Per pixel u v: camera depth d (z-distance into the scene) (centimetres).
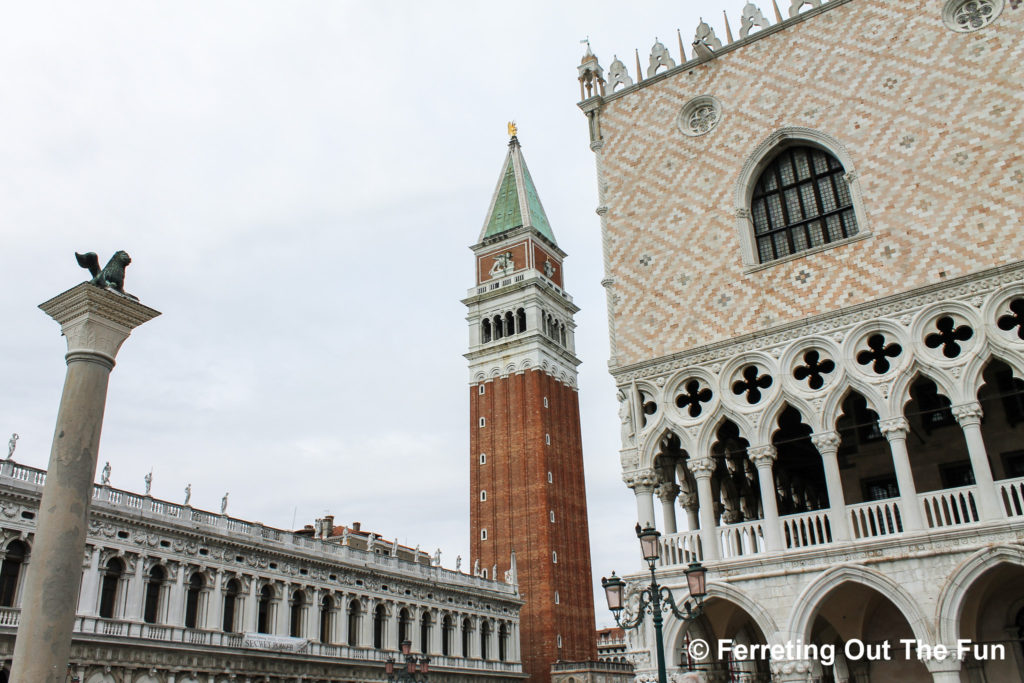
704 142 3070
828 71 2877
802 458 3153
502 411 11681
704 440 2700
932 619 2208
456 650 8450
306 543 6888
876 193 2661
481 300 12488
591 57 3459
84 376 1762
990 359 2367
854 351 2550
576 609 10950
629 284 3055
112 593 5288
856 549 2358
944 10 2712
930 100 2653
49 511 1630
